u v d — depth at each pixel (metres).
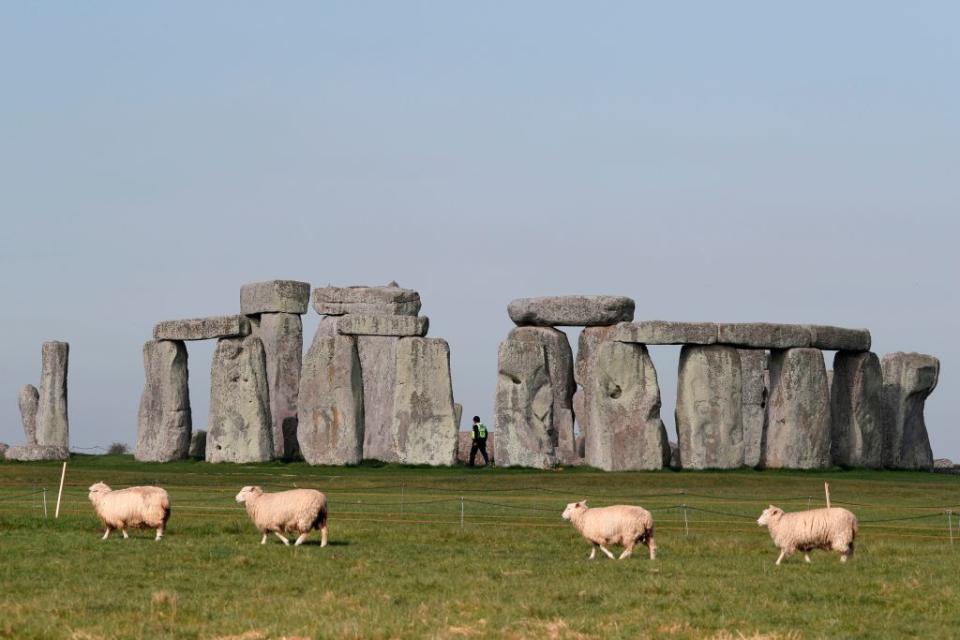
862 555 47.78
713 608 37.72
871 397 95.75
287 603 37.69
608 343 90.44
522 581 41.25
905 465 99.19
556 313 97.19
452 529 54.06
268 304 99.50
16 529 51.22
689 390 90.06
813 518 44.81
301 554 45.12
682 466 90.19
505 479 79.88
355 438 90.88
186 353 98.56
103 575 41.28
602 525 45.81
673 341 89.50
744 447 92.69
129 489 48.41
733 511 66.19
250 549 46.03
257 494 47.19
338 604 37.56
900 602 38.84
